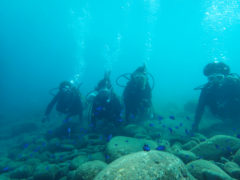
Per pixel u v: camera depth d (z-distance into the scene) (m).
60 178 3.82
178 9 35.81
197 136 4.79
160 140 4.61
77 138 6.04
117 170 2.13
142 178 1.98
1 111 20.52
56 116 12.70
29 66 114.31
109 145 4.00
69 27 55.25
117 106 6.59
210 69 6.57
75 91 7.53
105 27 50.22
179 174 2.17
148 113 7.48
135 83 6.29
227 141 3.62
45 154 5.27
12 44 78.81
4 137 9.34
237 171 2.74
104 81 6.69
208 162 2.91
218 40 33.50
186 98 18.02
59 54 94.06
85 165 3.11
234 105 5.88
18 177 4.16
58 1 39.19
